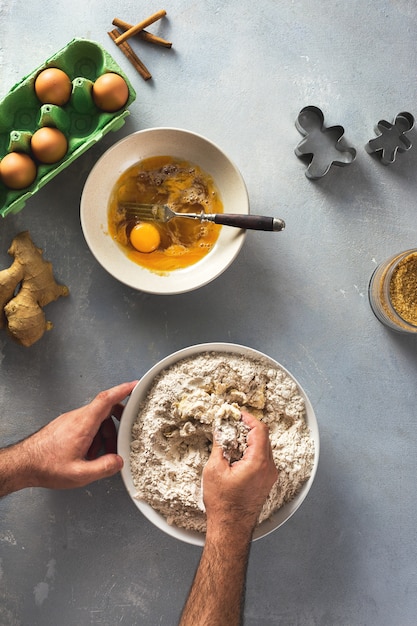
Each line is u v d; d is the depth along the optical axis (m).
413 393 0.98
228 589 0.78
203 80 0.97
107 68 0.88
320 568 0.96
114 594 0.95
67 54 0.89
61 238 0.96
